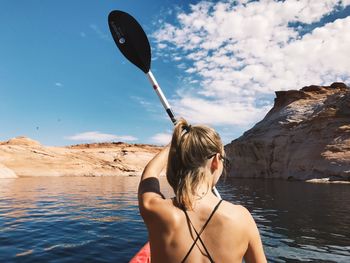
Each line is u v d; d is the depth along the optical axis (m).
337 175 24.62
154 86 2.01
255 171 33.94
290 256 5.25
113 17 2.05
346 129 26.44
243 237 1.08
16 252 5.54
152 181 1.26
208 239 1.07
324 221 8.20
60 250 5.66
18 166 40.94
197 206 1.10
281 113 36.19
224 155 1.20
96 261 5.04
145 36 2.06
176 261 1.08
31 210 10.73
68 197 15.44
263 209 10.42
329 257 5.18
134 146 78.19
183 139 1.16
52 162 43.97
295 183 23.41
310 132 29.45
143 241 6.32
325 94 36.59
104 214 9.90
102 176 45.22
